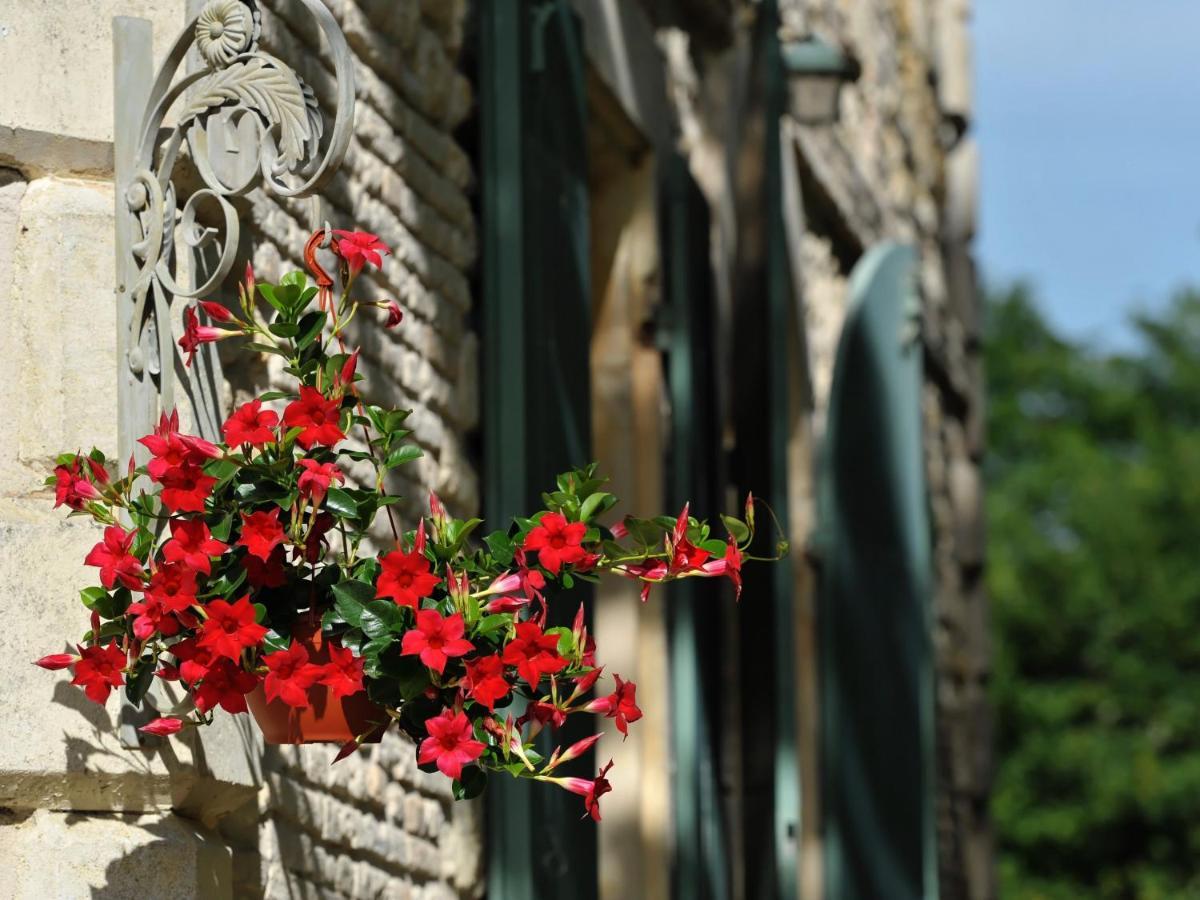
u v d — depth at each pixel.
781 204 6.20
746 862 6.04
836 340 8.24
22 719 3.29
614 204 6.00
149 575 3.04
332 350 4.12
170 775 3.38
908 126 9.97
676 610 5.78
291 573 3.10
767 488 6.09
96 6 3.56
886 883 7.25
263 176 3.28
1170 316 28.95
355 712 3.20
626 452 5.91
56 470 3.13
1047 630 24.91
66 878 3.28
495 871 4.57
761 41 6.30
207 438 3.52
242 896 3.66
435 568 3.13
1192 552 25.38
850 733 7.01
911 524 7.75
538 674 3.03
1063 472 26.47
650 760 5.76
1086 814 24.17
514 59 4.88
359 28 4.34
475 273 4.89
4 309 3.49
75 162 3.54
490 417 4.75
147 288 3.41
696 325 6.12
